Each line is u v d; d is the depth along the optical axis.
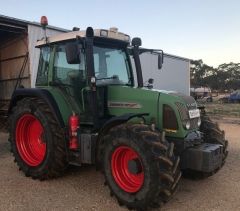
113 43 5.63
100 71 5.38
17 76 11.56
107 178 4.62
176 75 21.50
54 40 5.66
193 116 5.02
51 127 5.35
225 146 5.50
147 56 17.55
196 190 5.08
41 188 5.16
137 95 5.04
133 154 4.47
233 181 5.50
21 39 11.23
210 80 84.62
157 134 4.29
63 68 5.63
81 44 5.23
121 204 4.48
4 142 8.76
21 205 4.51
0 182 5.45
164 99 4.83
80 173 5.86
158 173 4.10
